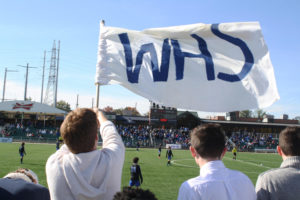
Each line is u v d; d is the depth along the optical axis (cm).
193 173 1903
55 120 7219
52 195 239
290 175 272
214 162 257
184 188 249
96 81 535
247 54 527
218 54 539
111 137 280
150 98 522
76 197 231
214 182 243
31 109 5944
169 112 6862
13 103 5912
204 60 537
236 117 9181
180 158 3153
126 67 537
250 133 7381
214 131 265
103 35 556
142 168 2044
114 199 190
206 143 257
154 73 535
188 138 6109
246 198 250
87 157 239
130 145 5312
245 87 519
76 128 238
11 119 7025
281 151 307
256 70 520
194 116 7544
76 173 231
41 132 5694
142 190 193
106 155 252
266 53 521
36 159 2252
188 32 548
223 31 539
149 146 5391
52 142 5206
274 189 274
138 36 553
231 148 5919
